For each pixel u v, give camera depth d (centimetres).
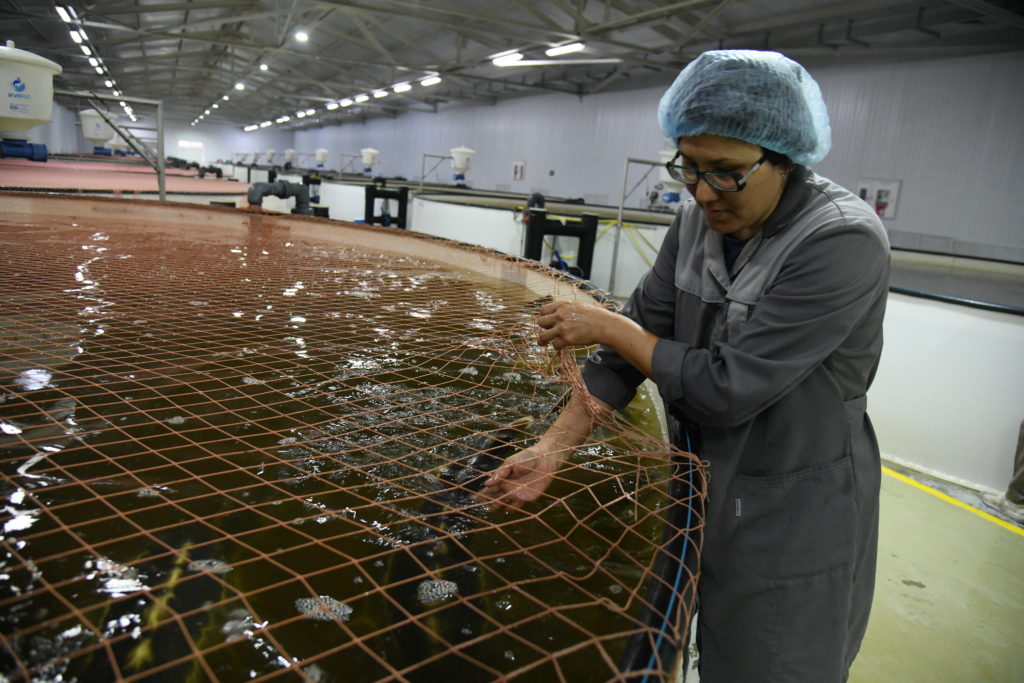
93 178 581
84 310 199
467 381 171
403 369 175
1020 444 307
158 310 207
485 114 1662
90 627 79
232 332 194
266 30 1570
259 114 3045
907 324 346
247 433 133
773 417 104
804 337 91
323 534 102
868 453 112
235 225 390
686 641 66
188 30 1575
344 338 195
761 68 88
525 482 116
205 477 115
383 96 1659
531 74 1425
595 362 130
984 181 725
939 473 342
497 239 641
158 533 98
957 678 195
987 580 249
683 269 121
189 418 137
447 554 101
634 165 1223
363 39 1430
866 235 93
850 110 853
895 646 207
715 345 104
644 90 1184
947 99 750
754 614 107
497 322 208
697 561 78
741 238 108
